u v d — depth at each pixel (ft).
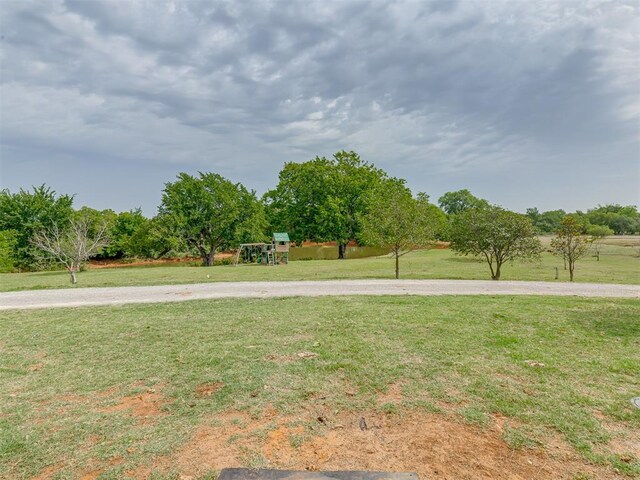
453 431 10.30
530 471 8.55
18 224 112.88
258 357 16.67
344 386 13.39
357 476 7.44
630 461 8.93
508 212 52.75
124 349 18.37
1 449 9.79
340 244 124.57
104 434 10.47
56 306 30.68
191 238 111.45
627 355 16.61
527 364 15.40
